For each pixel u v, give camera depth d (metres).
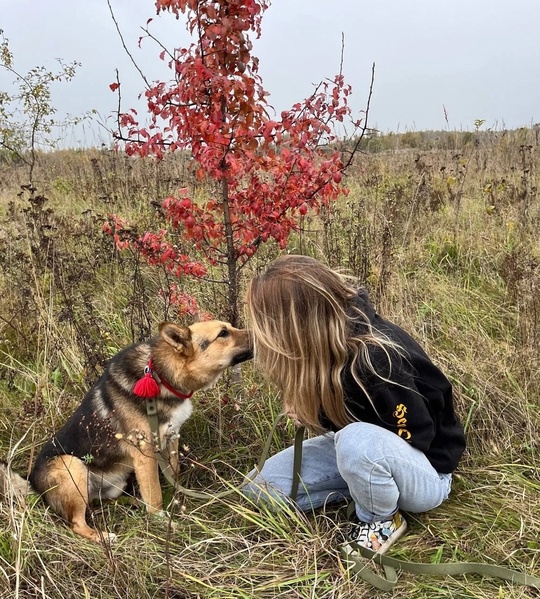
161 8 1.77
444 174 5.23
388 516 1.61
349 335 1.48
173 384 1.84
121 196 4.50
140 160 5.41
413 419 1.50
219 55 1.82
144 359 1.86
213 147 1.87
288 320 1.46
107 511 1.86
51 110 3.01
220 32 1.70
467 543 1.61
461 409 2.16
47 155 6.75
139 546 1.58
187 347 1.83
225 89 1.76
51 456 1.79
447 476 1.67
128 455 1.83
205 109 1.88
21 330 2.75
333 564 1.56
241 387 2.25
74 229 3.68
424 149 7.05
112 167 5.32
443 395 1.60
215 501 1.83
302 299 1.45
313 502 1.78
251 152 1.88
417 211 4.00
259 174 2.24
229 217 2.12
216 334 1.88
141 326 2.45
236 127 1.88
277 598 1.44
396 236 3.58
